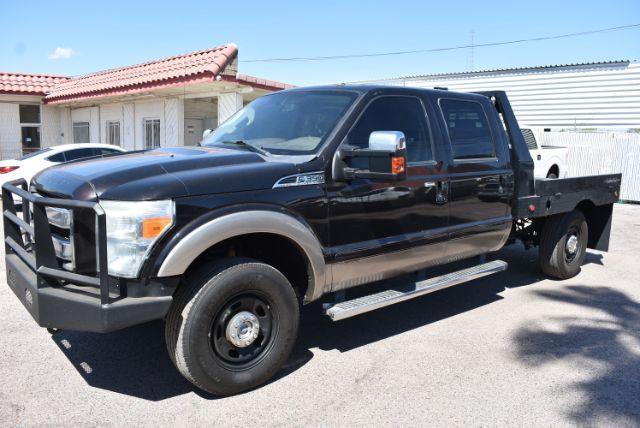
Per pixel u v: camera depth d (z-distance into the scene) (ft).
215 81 38.60
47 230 10.98
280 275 11.99
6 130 61.05
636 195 53.78
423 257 15.34
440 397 11.98
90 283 10.39
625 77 62.23
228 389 11.55
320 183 12.62
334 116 13.69
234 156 12.43
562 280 22.07
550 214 20.12
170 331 11.18
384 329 16.08
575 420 11.14
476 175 16.56
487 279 22.02
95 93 49.98
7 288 19.25
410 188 14.56
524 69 69.36
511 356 14.24
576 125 66.23
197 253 10.67
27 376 12.59
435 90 16.33
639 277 22.74
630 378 13.08
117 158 12.83
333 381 12.64
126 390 12.02
